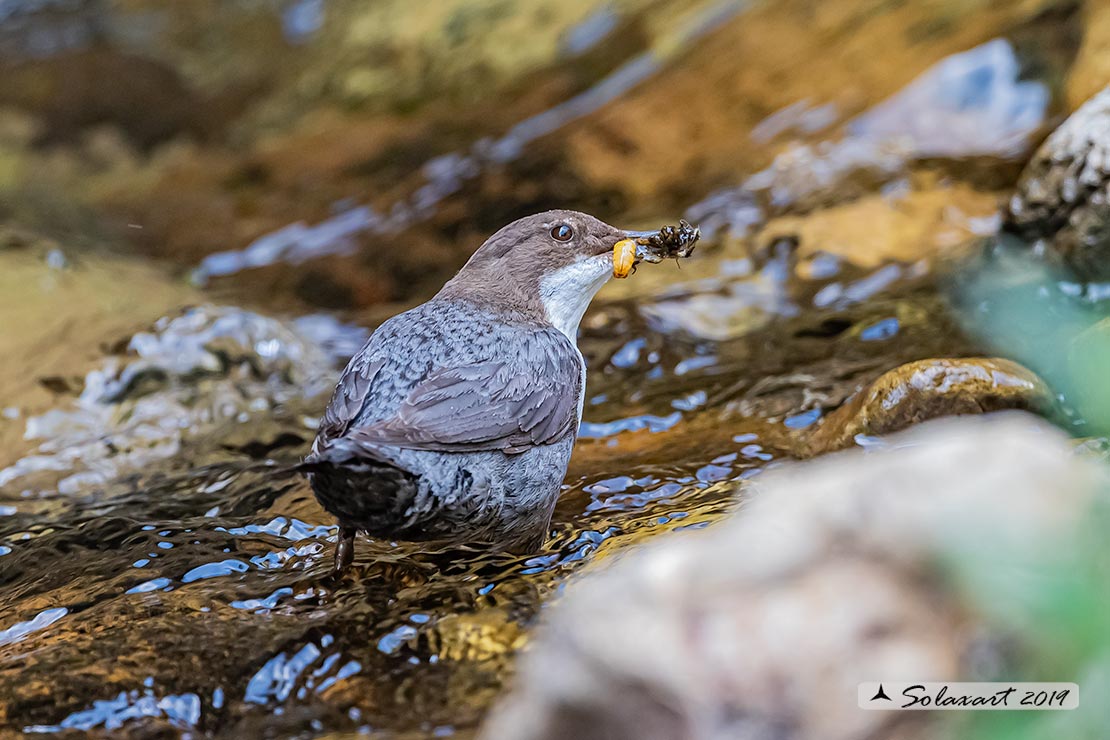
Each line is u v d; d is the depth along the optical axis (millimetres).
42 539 8375
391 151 17641
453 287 9000
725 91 15562
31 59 22188
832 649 4031
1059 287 10383
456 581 6984
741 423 9352
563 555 7355
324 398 11383
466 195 15797
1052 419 8023
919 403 7992
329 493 6508
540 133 16578
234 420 10961
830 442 8281
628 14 18422
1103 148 10070
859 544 4145
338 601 6809
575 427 8141
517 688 4996
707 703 4094
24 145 20250
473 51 19328
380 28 21000
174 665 6199
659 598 4328
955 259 11484
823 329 11023
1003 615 3785
